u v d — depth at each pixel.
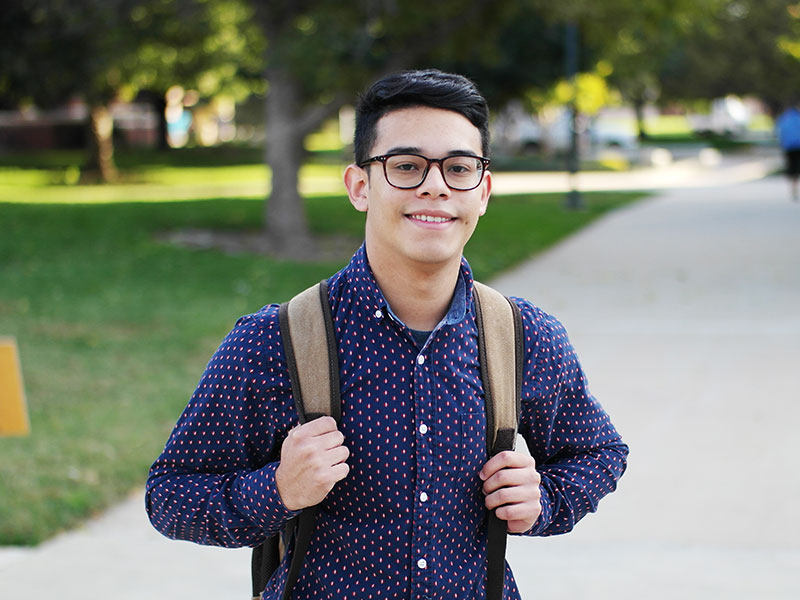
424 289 1.74
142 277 11.38
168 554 4.25
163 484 1.76
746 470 5.19
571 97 19.58
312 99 17.94
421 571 1.68
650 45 20.34
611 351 7.85
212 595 3.87
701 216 18.31
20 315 9.06
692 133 57.88
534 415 1.86
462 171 1.71
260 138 49.69
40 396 6.39
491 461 1.72
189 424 1.76
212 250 13.69
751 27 41.50
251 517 1.68
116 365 7.25
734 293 10.32
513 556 4.25
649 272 11.73
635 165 36.22
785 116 21.12
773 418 6.06
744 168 34.16
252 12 14.83
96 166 28.36
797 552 4.20
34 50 16.53
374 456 1.68
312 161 37.69
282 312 1.76
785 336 8.29
